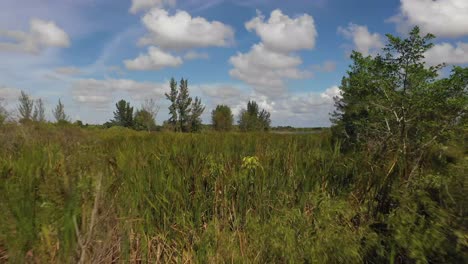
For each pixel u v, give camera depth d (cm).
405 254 256
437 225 233
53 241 255
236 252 323
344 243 267
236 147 546
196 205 372
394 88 568
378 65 597
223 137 693
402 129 479
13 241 245
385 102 571
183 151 459
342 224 302
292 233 301
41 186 271
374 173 352
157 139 745
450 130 436
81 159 364
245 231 360
